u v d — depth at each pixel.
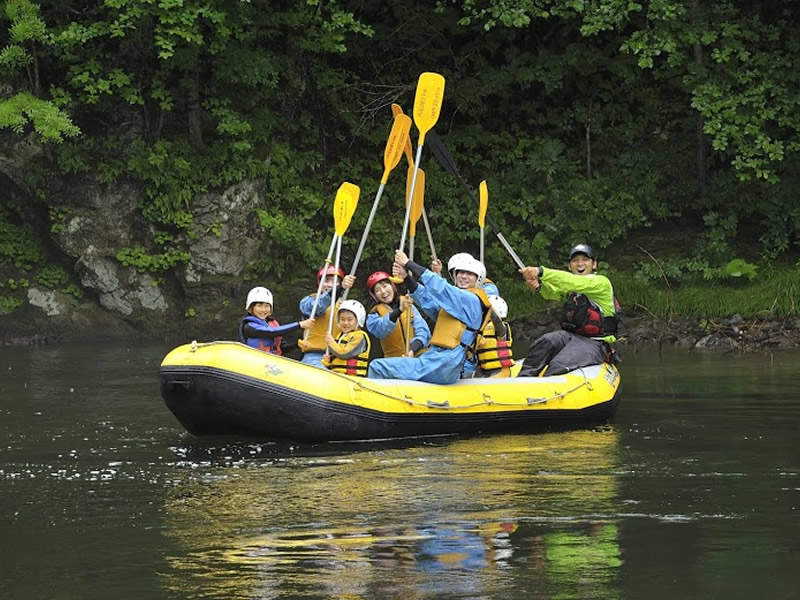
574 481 13.13
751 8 35.56
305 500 12.30
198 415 15.80
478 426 16.70
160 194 31.77
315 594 9.21
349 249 33.97
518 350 27.14
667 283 32.34
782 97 31.97
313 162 34.62
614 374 18.42
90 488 13.05
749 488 12.70
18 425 17.34
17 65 31.14
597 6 32.84
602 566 9.85
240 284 32.28
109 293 31.86
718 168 35.91
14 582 9.66
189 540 10.80
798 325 28.84
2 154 31.50
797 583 9.36
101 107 32.28
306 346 17.86
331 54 36.84
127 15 29.39
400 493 12.57
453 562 9.98
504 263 33.81
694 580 9.45
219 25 30.64
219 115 32.16
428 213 34.59
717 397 19.53
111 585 9.53
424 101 19.39
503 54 37.31
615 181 35.22
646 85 37.62
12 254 31.94
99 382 22.33
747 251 33.78
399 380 16.47
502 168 36.28
